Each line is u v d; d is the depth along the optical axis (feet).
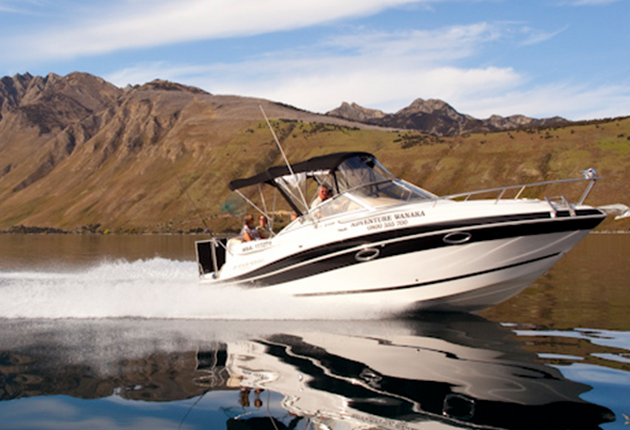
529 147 468.34
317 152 607.78
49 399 18.20
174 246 156.35
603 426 15.62
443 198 32.78
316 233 34.12
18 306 36.52
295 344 25.81
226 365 22.09
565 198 30.09
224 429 15.61
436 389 18.86
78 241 223.30
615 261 75.20
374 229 32.19
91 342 26.45
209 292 38.65
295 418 16.40
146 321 32.22
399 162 503.61
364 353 23.91
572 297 40.96
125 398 18.25
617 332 28.35
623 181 359.05
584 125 500.33
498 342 26.09
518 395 18.22
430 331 28.91
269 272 36.09
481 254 31.07
